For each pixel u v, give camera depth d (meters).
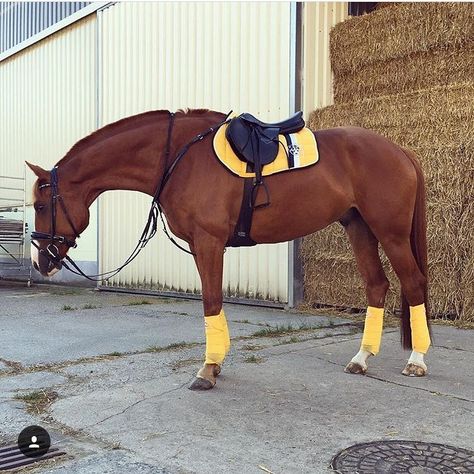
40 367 4.38
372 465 2.52
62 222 3.74
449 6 6.41
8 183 14.55
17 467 2.55
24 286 12.38
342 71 7.64
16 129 14.20
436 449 2.69
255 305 7.84
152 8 9.76
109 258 10.68
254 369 4.09
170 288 9.43
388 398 3.43
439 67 6.59
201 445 2.76
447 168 6.05
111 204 10.61
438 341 5.10
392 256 3.91
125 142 3.75
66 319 6.87
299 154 3.71
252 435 2.88
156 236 9.66
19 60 13.95
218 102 8.59
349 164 3.87
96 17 11.37
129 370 4.19
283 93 7.66
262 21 7.92
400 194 3.85
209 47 8.72
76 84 12.18
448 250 6.09
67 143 12.51
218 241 3.62
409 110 6.44
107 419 3.13
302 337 5.31
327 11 7.82
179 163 3.69
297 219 3.75
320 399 3.42
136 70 10.12
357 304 6.93
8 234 13.03
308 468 2.50
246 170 3.60
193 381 3.69
